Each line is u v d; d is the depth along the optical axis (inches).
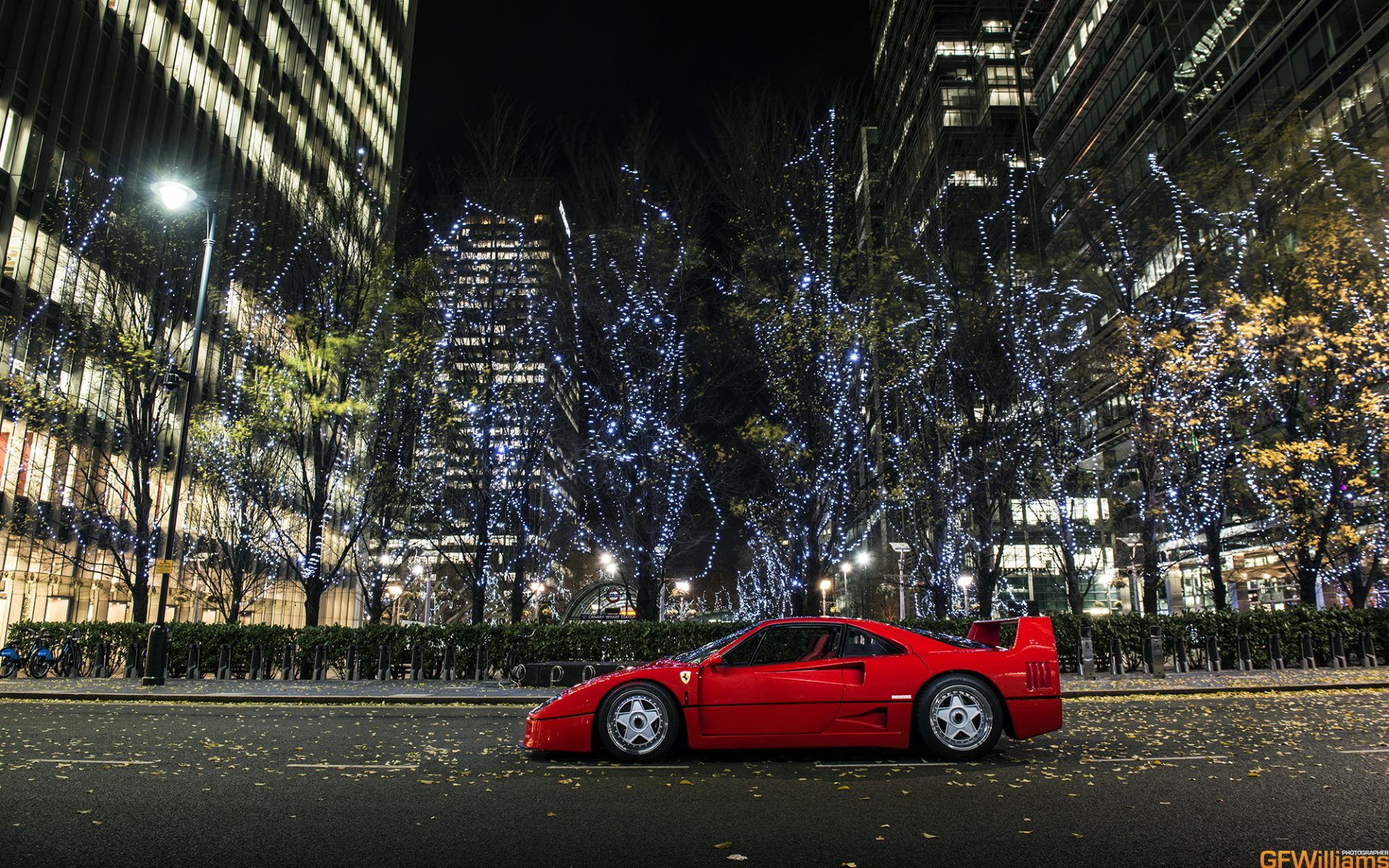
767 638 346.0
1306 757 316.8
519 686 706.8
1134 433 941.2
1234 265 914.7
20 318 1209.4
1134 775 285.1
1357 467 829.8
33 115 1274.6
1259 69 1627.7
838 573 2311.8
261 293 1029.2
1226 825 218.8
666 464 885.8
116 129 1451.8
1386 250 794.2
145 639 792.9
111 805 244.5
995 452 924.0
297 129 2042.3
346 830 217.8
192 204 1049.5
